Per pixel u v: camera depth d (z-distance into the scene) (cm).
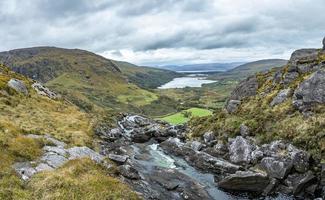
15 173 2906
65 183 2858
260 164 4688
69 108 8188
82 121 7025
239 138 5394
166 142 6612
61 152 3819
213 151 5691
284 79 6694
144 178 4228
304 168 4334
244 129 5753
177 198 3734
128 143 6838
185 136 7119
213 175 4809
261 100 6631
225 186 4222
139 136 7262
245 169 4791
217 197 3944
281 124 5381
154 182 4172
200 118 8019
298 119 5244
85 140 5391
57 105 7881
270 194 4081
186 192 3941
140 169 4684
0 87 6650
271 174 4378
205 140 6312
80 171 3319
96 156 4181
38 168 3186
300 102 5525
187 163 5422
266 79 7625
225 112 7131
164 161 5494
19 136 3872
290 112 5566
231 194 4072
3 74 8200
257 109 6322
